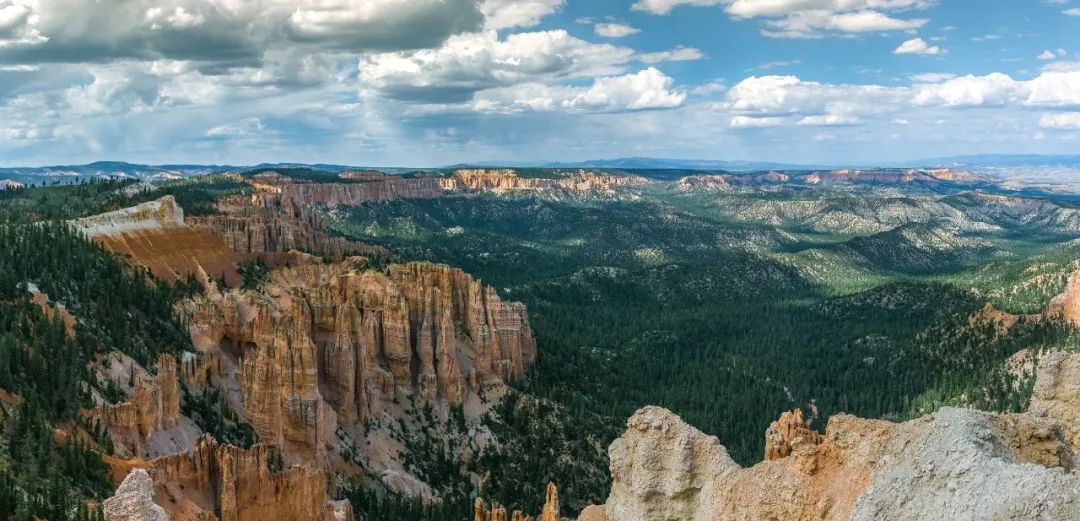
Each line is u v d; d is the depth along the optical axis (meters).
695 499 66.19
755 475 60.31
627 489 69.44
